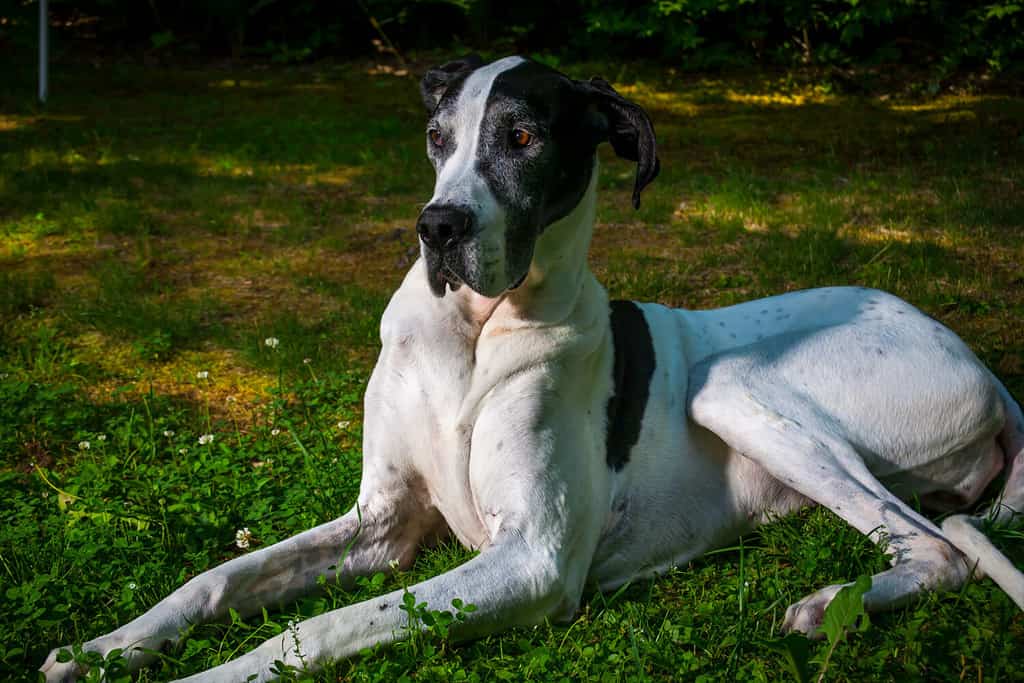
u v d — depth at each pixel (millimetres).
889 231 7012
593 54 14055
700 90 12484
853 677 2711
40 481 3850
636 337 3484
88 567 3215
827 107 11531
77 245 6840
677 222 7441
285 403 4688
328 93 12578
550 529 2969
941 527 3326
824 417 3432
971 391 3570
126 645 2752
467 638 2812
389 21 14258
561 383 3127
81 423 4367
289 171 8852
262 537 3490
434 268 2943
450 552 3363
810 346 3562
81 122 10578
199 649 2777
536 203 2980
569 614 3033
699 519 3463
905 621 2951
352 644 2701
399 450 3258
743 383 3443
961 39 12508
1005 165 8695
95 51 14594
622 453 3318
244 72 13875
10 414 4367
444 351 3158
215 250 6844
